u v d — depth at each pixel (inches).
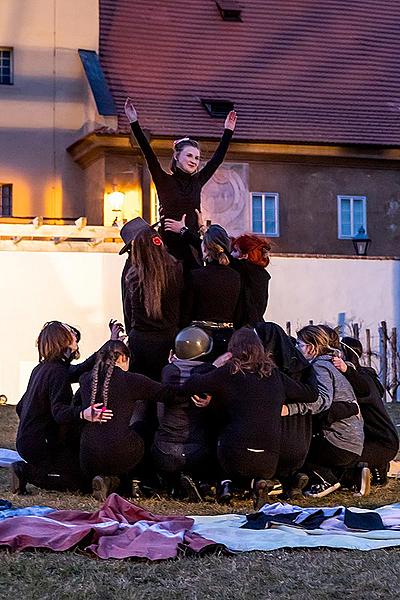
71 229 1817.2
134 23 2974.9
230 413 753.0
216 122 2733.8
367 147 2770.7
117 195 2596.0
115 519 637.3
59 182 2775.6
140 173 2662.4
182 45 2952.8
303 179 2790.4
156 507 756.0
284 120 2795.3
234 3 3107.8
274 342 794.2
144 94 2780.5
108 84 2785.4
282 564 556.4
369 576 534.6
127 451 765.3
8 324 1801.2
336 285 1999.3
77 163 2787.9
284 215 2770.7
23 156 2760.8
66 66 2802.7
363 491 839.7
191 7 3075.8
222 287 818.2
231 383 749.3
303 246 2783.0
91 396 768.3
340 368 844.6
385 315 2023.9
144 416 829.2
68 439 826.2
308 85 2928.2
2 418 1520.7
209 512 738.2
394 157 2810.0
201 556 568.4
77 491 827.4
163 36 2962.6
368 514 670.5
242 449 740.0
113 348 777.6
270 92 2876.5
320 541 603.5
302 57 3009.4
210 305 818.2
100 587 508.7
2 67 2778.1
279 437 753.0
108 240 1866.4
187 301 825.5
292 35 3068.4
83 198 2783.0
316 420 846.5
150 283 814.5
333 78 2972.4
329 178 2807.6
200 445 788.0
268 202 2760.8
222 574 535.8
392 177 2864.2
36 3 2795.3
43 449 821.9
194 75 2869.1
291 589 514.3
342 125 2822.3
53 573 533.0
